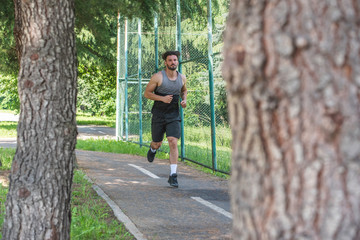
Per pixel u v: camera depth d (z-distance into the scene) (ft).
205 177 50.93
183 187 43.70
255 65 8.63
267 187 8.71
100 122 186.50
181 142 64.75
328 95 8.24
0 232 25.05
